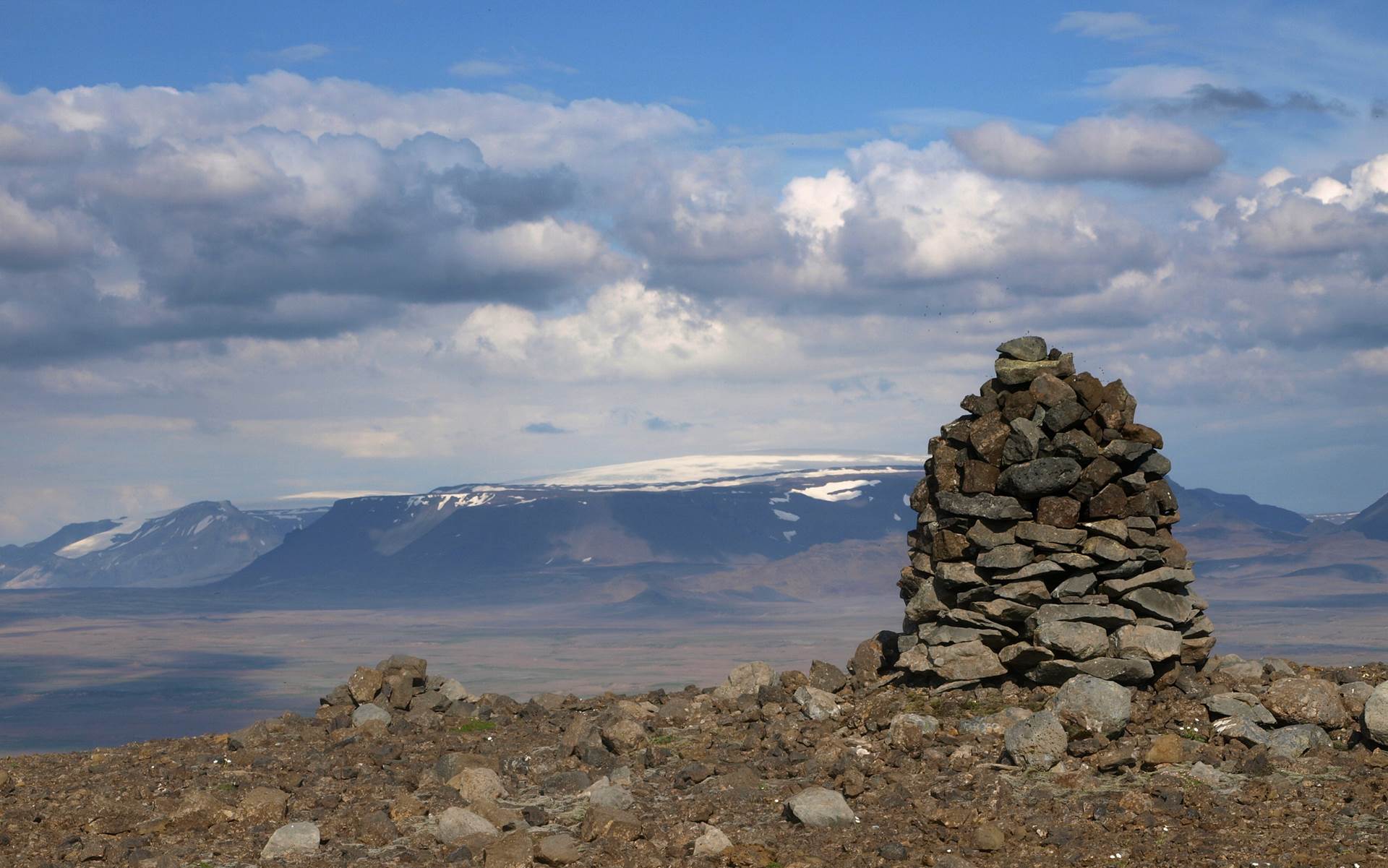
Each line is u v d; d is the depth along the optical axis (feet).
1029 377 63.10
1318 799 42.70
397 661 74.49
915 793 46.52
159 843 44.83
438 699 72.38
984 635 59.88
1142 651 56.90
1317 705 51.72
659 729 62.90
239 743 63.05
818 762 50.98
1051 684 58.49
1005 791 45.39
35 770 57.98
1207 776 45.68
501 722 68.23
